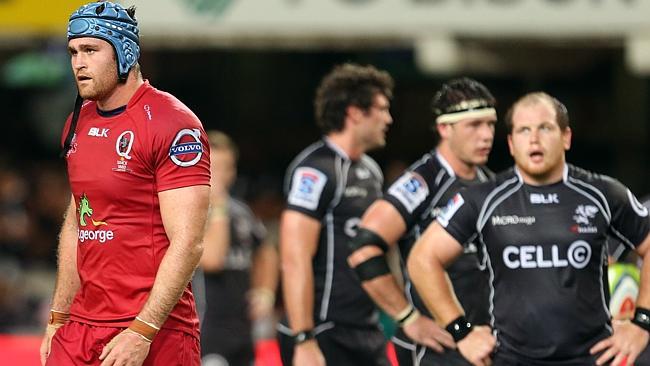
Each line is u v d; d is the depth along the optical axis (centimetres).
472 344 1736
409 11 3475
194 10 3541
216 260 2777
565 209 1703
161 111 1573
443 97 1973
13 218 4544
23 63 4866
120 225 1577
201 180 1571
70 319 1638
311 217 2102
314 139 5306
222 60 5394
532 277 1695
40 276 4428
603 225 1705
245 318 2848
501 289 1720
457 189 1958
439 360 1939
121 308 1586
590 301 1695
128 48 1571
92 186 1579
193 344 1634
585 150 4938
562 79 4875
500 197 1722
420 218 1956
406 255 1994
